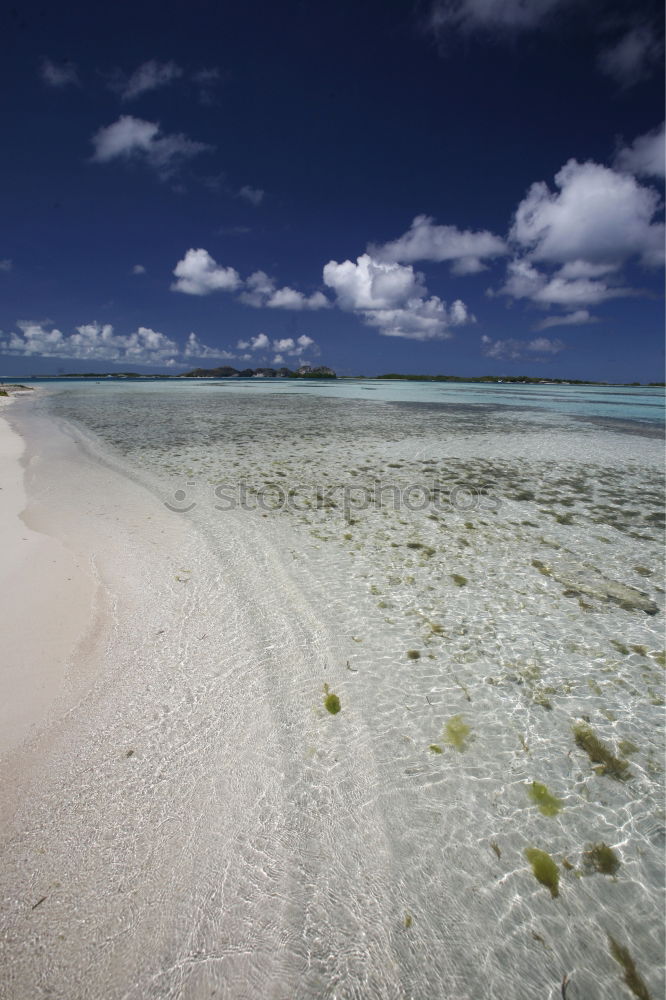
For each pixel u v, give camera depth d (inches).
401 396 1440.7
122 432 571.8
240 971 71.2
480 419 799.7
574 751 116.0
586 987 72.2
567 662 148.7
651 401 1421.0
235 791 100.1
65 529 231.1
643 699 133.4
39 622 153.9
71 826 90.6
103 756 106.7
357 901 81.9
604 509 298.7
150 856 85.9
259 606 173.5
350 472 380.5
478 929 79.0
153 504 279.0
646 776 109.5
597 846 93.7
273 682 134.3
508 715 126.7
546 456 472.7
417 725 122.3
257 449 472.4
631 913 82.1
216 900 80.0
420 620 169.5
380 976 72.1
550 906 82.8
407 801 101.4
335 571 204.7
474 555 225.1
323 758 110.7
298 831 93.1
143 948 72.8
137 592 177.9
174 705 123.3
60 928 74.6
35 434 532.7
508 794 104.0
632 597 188.9
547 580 201.9
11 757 104.5
